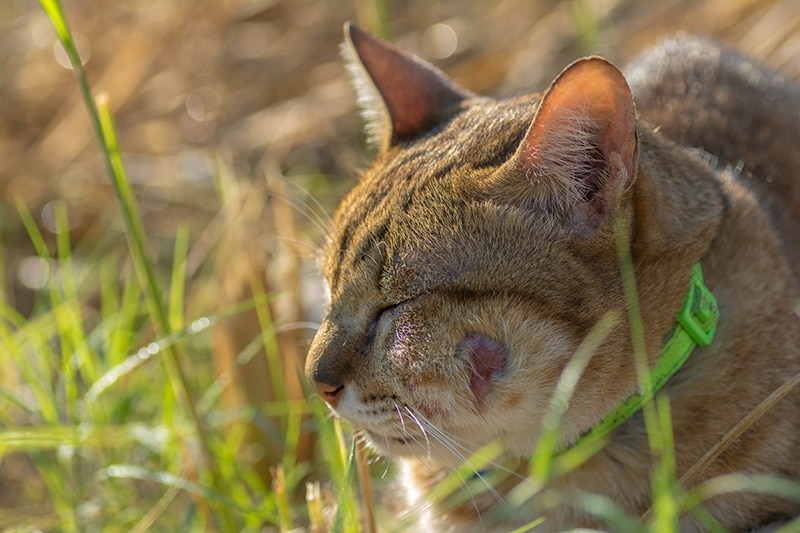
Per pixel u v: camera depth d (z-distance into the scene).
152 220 10.28
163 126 11.24
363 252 5.38
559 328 5.18
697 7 10.51
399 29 11.71
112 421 7.29
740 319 5.67
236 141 10.90
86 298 9.25
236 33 12.09
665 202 5.36
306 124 10.79
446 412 5.27
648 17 10.53
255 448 7.45
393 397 5.28
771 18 9.93
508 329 5.16
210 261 9.31
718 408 5.52
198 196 10.41
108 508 6.76
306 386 7.11
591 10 10.09
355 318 5.37
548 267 5.16
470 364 5.18
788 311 5.79
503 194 5.20
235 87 11.58
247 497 6.96
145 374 7.89
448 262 5.20
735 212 5.89
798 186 6.81
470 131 5.67
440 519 6.04
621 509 5.58
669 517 4.43
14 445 6.60
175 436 6.88
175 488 6.50
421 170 5.50
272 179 9.53
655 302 5.38
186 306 8.98
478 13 11.59
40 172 10.77
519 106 5.74
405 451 5.54
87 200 10.48
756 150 6.90
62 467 7.00
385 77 6.41
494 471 5.73
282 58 11.70
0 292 8.81
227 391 7.56
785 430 5.52
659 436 5.09
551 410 5.07
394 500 6.64
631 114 4.86
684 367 5.58
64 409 7.59
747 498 5.46
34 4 12.57
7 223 10.35
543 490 5.65
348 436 6.16
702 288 5.54
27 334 7.88
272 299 7.41
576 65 4.81
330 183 10.23
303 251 8.26
